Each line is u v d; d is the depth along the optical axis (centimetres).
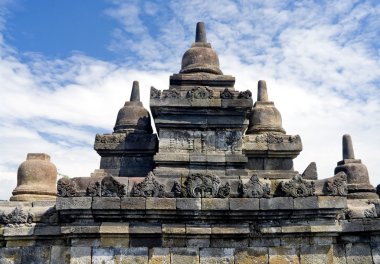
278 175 1455
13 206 1262
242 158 1347
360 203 1298
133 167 1505
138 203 1112
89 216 1115
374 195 1552
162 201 1119
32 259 1183
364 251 1192
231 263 1119
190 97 1382
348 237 1199
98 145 1518
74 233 1106
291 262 1125
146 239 1123
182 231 1116
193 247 1124
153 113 1409
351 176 1608
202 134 1386
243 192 1139
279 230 1132
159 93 1385
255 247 1131
